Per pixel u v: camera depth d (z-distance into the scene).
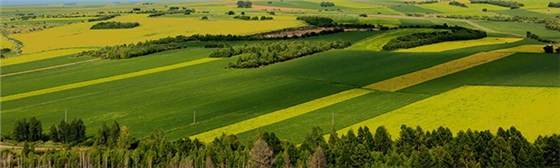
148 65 161.12
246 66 149.62
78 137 95.19
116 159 80.06
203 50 179.88
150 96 124.00
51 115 112.25
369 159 74.81
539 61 131.25
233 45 183.50
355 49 170.62
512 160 71.94
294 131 92.31
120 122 104.31
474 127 88.19
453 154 74.62
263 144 75.06
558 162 72.81
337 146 77.62
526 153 72.88
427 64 138.12
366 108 103.81
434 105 101.94
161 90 129.38
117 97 125.06
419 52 157.50
